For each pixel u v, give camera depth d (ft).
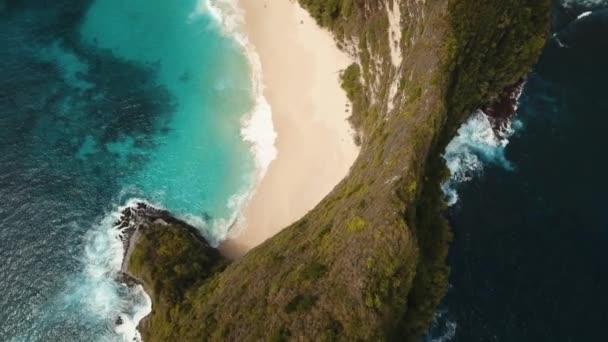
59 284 204.13
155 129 234.58
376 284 148.97
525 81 226.79
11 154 227.81
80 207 217.97
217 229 211.82
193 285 190.60
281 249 180.45
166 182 222.28
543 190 204.74
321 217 185.68
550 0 221.66
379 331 144.36
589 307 183.73
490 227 197.98
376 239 154.20
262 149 224.94
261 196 215.72
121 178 224.33
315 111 228.02
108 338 196.03
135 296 201.46
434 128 181.47
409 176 167.94
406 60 197.67
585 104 222.48
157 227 207.82
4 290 202.28
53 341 195.72
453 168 209.15
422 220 182.09
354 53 228.84
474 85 207.62
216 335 163.53
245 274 178.91
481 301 184.75
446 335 179.73
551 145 214.07
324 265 159.02
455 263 191.31
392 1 207.21
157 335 180.96
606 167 208.64
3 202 217.15
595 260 191.62
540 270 189.98
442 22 189.98
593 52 233.96
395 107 196.95
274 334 149.69
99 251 209.87
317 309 149.07
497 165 210.38
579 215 199.62
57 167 226.38
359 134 218.79
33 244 210.59
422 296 172.35
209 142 229.45
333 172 215.10
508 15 204.23
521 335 179.42
